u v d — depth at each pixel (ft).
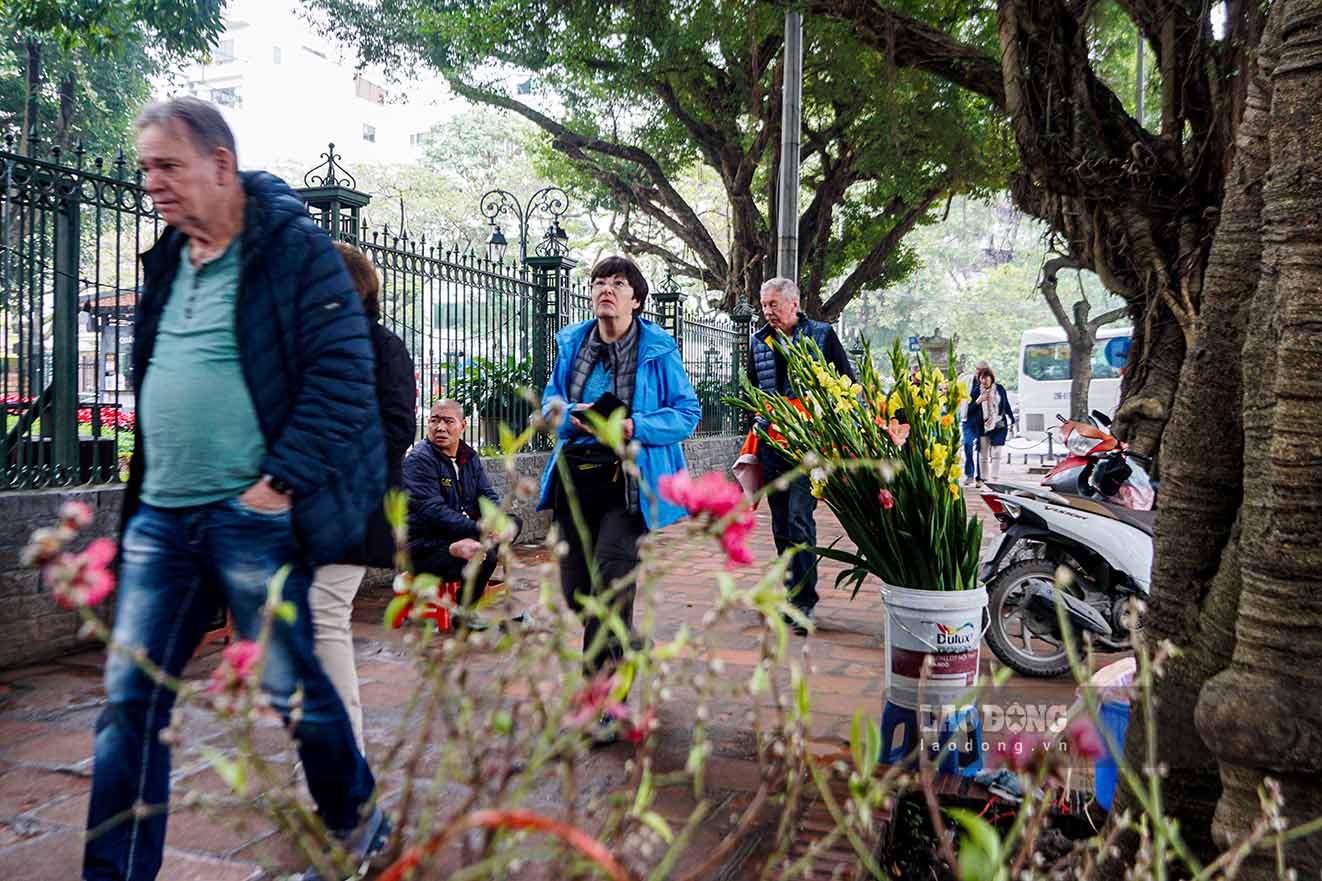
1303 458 5.51
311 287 6.95
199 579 7.15
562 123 84.89
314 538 6.81
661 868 3.14
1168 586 6.89
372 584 22.56
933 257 208.03
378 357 9.16
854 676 15.14
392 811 8.28
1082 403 80.07
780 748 3.57
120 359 17.44
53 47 72.08
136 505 7.39
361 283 9.24
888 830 7.89
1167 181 32.78
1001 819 8.15
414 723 12.16
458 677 3.25
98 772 6.93
